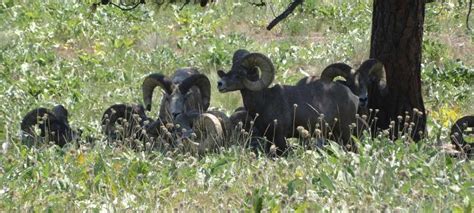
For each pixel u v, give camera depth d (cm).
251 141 4081
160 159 3603
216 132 3944
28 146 3984
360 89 4347
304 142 4156
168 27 7494
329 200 2975
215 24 7638
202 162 3728
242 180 3316
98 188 3256
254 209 2875
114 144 3834
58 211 3023
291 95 4228
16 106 4956
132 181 3344
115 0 7781
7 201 3078
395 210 2831
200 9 7931
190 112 4072
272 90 4209
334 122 4259
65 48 6969
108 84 5809
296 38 7469
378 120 4522
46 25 7331
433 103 5547
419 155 3500
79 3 7862
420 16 4481
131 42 7000
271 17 7944
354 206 2888
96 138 4109
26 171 3419
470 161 3591
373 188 3116
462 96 5641
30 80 5538
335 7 8106
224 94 5328
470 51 7038
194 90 4241
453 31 7588
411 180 3206
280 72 6266
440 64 6625
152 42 7075
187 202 3050
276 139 4184
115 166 3447
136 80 5912
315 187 3162
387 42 4484
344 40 7069
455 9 8000
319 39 7481
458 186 3144
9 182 3328
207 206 3017
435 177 3256
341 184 3166
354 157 3431
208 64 6488
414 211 2839
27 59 6309
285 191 3122
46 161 3569
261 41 7431
